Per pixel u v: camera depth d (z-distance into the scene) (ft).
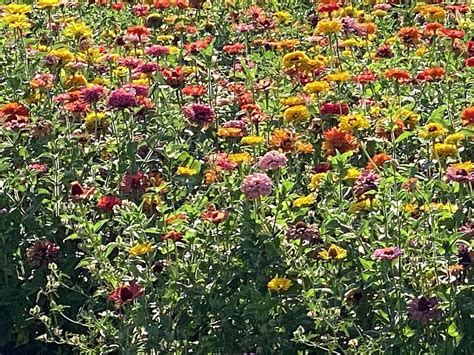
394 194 9.24
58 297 10.41
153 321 9.05
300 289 8.95
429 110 12.29
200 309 9.05
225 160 10.19
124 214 9.50
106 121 11.98
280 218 9.27
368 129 11.48
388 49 13.70
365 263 8.65
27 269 10.59
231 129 11.32
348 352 8.32
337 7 13.99
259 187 9.09
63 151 11.23
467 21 15.12
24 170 10.75
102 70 14.21
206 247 9.22
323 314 8.45
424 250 8.63
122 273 9.30
